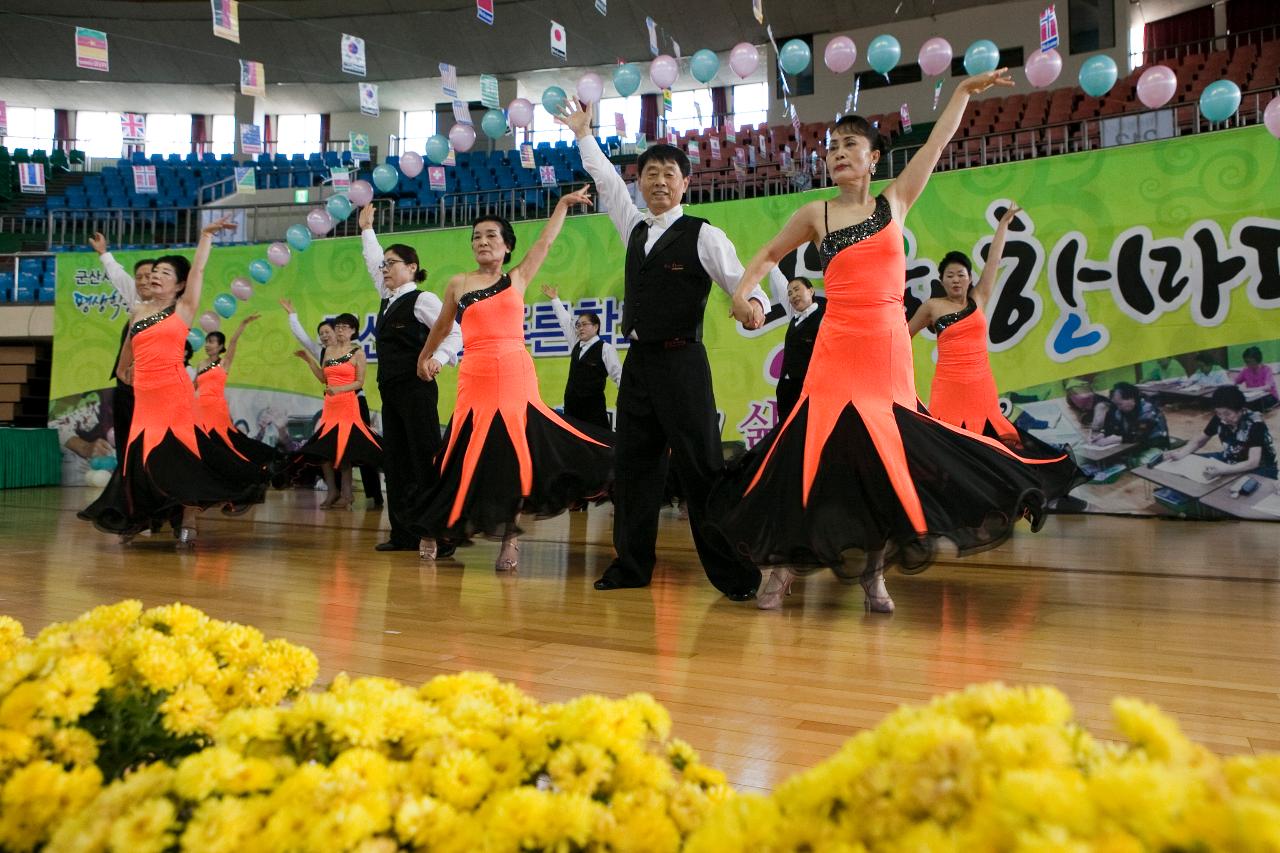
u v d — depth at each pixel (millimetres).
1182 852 482
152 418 3881
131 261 8367
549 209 8453
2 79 13688
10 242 11109
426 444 3922
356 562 3572
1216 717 1540
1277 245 5457
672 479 4195
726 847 617
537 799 682
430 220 9133
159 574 3186
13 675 856
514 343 3395
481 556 3842
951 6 10688
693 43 11789
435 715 835
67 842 680
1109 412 5805
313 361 5941
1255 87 8617
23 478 7922
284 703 1253
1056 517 5688
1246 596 2818
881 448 2406
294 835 648
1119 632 2268
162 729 879
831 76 11219
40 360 9281
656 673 1841
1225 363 5555
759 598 2602
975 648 2078
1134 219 5781
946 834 543
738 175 8336
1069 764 584
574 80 13148
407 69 13203
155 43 13000
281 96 14023
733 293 2666
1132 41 10719
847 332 2508
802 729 1464
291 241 6777
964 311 4211
